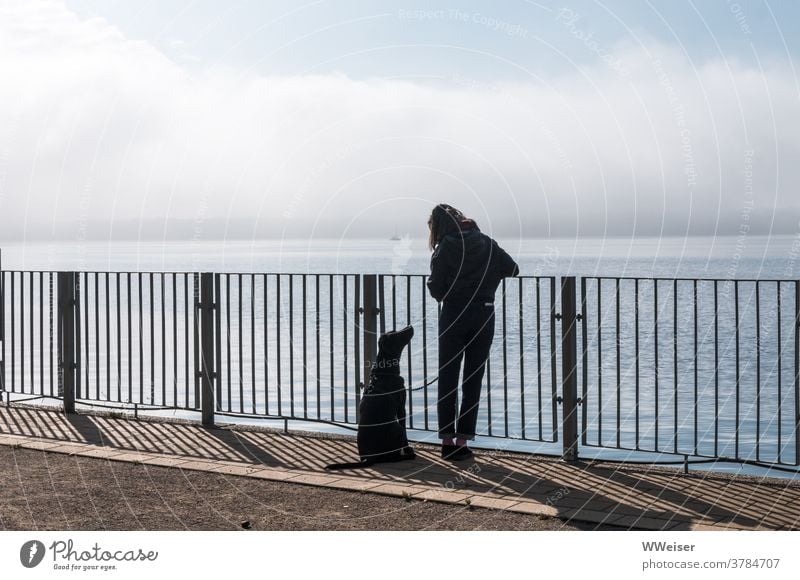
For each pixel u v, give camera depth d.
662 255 126.69
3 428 7.52
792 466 5.88
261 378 14.09
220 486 5.64
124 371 15.57
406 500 5.32
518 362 16.88
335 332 21.48
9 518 4.91
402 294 34.16
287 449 6.73
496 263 6.56
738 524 4.77
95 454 6.52
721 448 9.10
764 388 13.53
